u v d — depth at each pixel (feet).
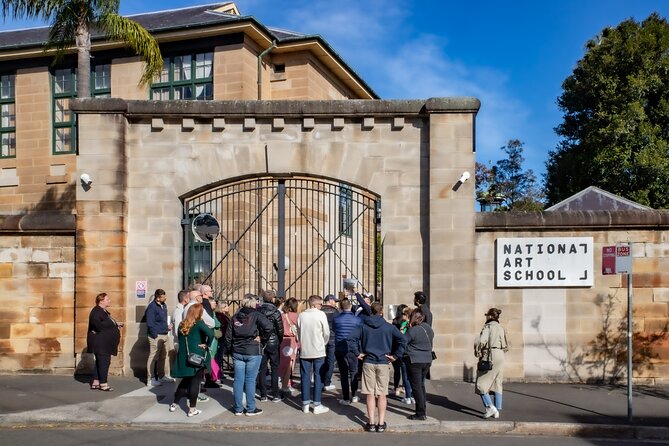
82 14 48.85
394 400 33.04
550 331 37.60
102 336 34.65
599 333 37.45
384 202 38.86
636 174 87.56
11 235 39.73
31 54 69.21
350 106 38.86
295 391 35.50
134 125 39.78
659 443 26.81
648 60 91.35
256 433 27.55
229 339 29.86
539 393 34.55
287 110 39.11
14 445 25.22
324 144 39.27
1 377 38.22
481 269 38.01
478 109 37.86
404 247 38.55
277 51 70.95
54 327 39.37
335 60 75.05
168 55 67.72
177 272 39.37
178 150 39.65
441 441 26.35
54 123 70.33
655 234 37.42
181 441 25.99
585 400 32.89
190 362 28.81
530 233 37.88
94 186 38.75
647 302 37.35
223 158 39.58
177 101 39.34
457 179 37.86
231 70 65.21
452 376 37.22
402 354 28.02
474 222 37.78
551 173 106.42
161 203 39.52
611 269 29.73
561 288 37.68
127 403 31.78
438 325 37.37
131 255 39.32
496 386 29.43
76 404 31.45
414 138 38.93
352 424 28.45
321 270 62.39
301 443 25.80
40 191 69.46
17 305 39.55
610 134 88.89
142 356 38.65
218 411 30.42
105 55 68.74
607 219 37.35
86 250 38.58
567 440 26.96
